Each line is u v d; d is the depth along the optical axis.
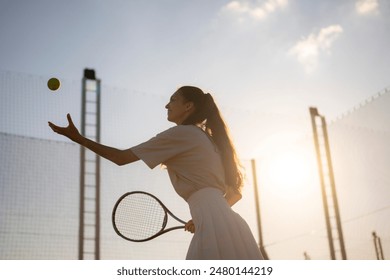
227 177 2.88
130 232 3.46
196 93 3.01
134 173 9.33
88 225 8.47
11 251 8.28
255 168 10.95
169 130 2.74
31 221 8.49
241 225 2.66
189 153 2.73
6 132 8.79
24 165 8.67
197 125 3.02
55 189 8.71
